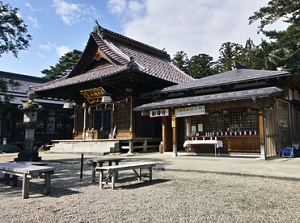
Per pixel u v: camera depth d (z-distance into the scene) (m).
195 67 28.91
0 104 10.61
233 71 13.30
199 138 12.21
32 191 5.08
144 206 3.87
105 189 5.21
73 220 3.26
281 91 9.16
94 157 11.87
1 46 9.98
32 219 3.31
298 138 13.13
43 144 21.61
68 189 5.24
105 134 15.80
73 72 17.81
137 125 14.59
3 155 15.01
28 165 5.29
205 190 4.86
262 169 6.67
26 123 10.13
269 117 10.22
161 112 12.02
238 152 10.99
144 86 15.02
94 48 16.67
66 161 10.12
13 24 9.91
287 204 3.85
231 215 3.38
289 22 15.84
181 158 10.35
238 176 6.17
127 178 6.31
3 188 5.43
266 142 9.69
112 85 14.65
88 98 16.39
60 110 24.30
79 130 17.69
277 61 16.34
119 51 15.75
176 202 4.06
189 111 11.05
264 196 4.32
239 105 9.71
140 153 13.48
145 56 18.23
